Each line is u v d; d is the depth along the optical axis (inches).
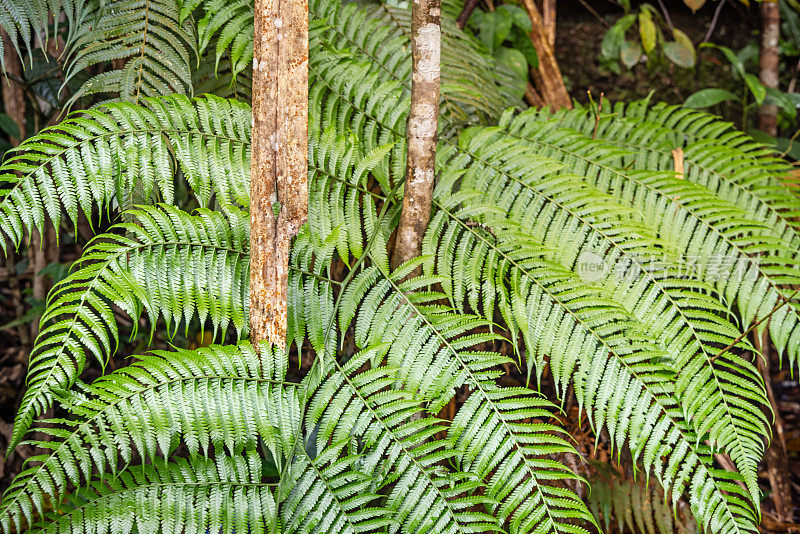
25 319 130.9
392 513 100.8
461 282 108.3
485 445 102.7
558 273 107.7
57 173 102.7
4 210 101.0
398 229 109.9
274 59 102.2
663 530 116.0
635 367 105.4
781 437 131.6
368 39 122.3
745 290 113.7
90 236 134.1
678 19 167.8
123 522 99.1
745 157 124.1
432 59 106.3
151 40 112.5
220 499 101.0
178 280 104.0
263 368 103.0
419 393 103.9
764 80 158.9
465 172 113.0
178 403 100.8
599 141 120.1
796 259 116.0
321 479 101.7
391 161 115.7
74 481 98.3
